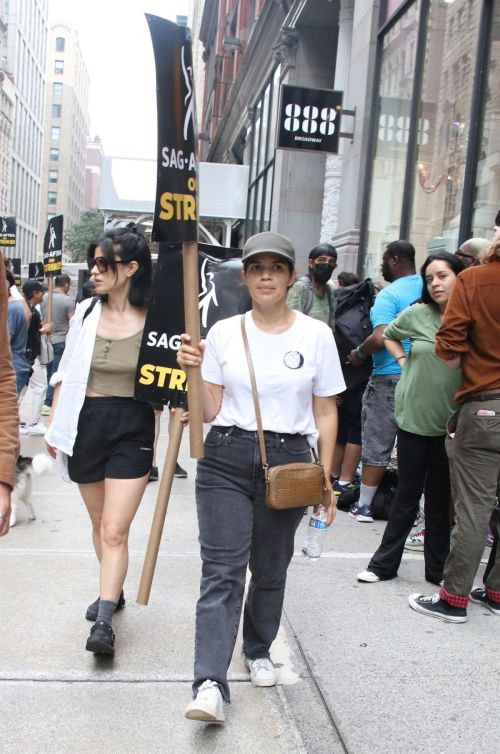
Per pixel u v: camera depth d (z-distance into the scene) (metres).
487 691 3.20
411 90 9.51
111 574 3.40
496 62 7.27
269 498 2.89
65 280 11.34
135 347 3.56
